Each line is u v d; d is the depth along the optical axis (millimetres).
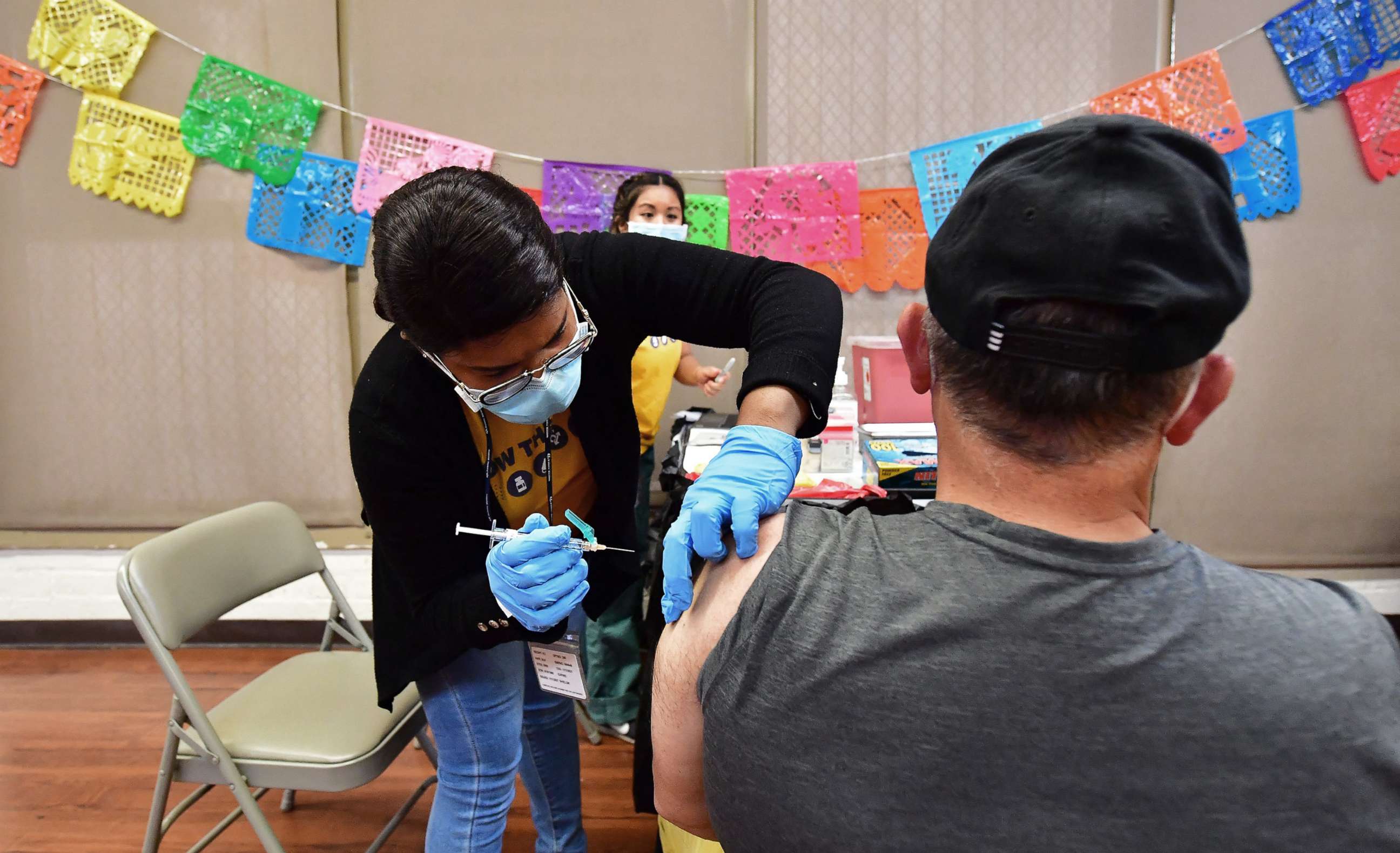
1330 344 2270
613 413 1001
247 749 1271
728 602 493
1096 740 376
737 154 2270
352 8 2184
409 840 1703
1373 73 2088
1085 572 402
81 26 2139
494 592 859
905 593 423
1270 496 2363
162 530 2418
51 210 2248
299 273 2293
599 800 1824
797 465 737
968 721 389
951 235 435
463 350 734
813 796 412
